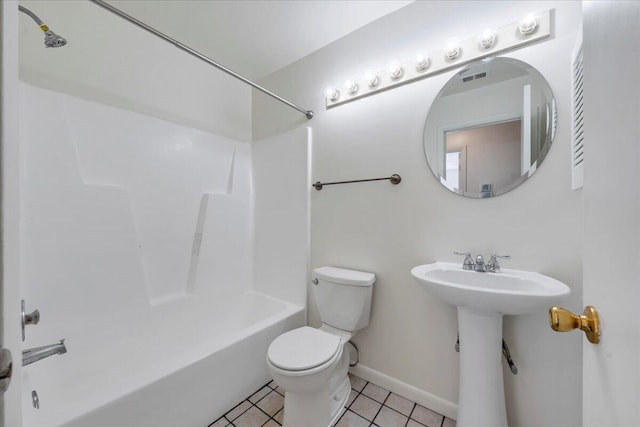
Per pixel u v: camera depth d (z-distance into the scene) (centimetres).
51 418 88
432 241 142
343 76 180
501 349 114
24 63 134
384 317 158
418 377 146
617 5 39
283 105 215
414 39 150
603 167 44
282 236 210
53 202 131
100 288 145
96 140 150
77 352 135
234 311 207
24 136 124
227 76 225
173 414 116
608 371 40
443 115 139
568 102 109
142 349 159
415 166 148
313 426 121
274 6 156
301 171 198
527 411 117
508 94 123
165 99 187
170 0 153
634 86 33
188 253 193
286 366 112
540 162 115
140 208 168
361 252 168
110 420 98
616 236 38
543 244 114
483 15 130
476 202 130
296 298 199
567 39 110
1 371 30
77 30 149
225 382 138
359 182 170
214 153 210
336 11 159
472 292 96
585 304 51
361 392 154
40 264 126
